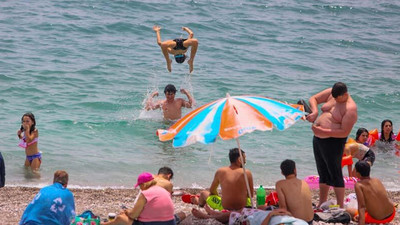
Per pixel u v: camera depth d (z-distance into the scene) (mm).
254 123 27422
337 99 32812
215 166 46688
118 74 73625
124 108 60875
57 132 52562
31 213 27797
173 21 104562
